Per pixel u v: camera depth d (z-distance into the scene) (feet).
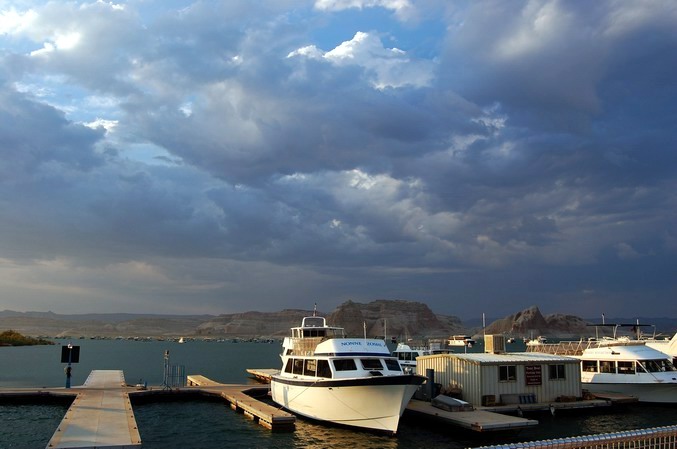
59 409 131.23
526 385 127.75
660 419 120.88
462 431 103.04
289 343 138.82
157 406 138.41
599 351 148.15
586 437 54.80
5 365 347.97
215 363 424.05
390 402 100.73
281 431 108.27
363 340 117.80
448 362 134.92
